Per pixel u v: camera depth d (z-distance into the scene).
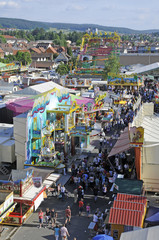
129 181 24.30
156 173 27.45
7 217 23.22
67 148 35.97
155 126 34.19
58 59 177.50
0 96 54.28
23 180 24.08
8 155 33.28
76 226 23.06
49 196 27.81
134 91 72.88
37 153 32.34
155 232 16.14
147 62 121.62
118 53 100.06
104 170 30.52
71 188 29.17
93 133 40.31
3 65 100.94
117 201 20.80
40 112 33.47
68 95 39.97
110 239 18.44
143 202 20.80
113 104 57.31
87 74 94.12
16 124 31.33
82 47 103.62
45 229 22.73
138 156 26.78
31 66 147.38
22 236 21.77
